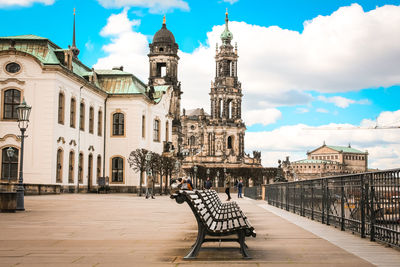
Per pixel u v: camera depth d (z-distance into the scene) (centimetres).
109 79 7744
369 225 1527
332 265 1057
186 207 3372
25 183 5400
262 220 2375
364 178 1572
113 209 3061
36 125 5666
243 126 18038
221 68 18238
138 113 7550
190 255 1133
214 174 16200
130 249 1294
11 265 1054
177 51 11694
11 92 5719
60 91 5859
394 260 1125
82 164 6669
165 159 7256
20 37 6012
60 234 1634
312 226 2027
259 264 1070
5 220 2183
